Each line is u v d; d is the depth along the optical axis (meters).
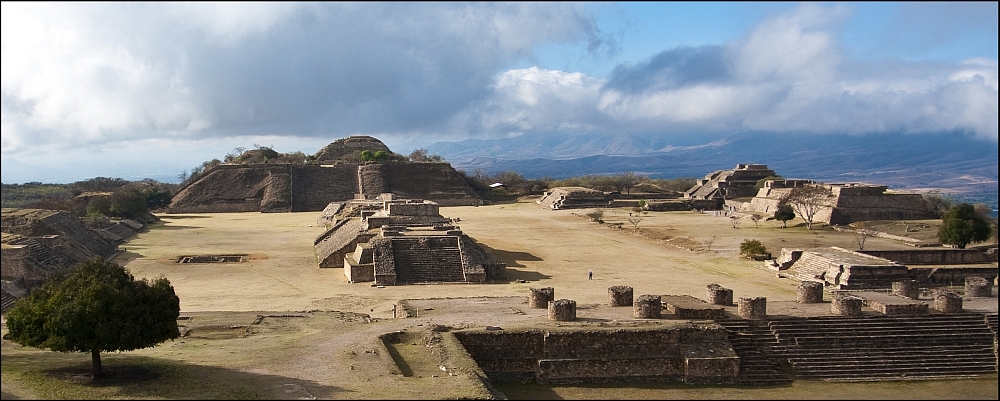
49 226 85.12
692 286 69.88
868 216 126.44
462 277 73.06
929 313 49.50
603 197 172.62
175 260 85.44
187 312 54.75
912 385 42.56
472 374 36.91
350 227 99.31
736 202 164.00
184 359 38.72
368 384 34.59
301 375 35.97
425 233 81.81
